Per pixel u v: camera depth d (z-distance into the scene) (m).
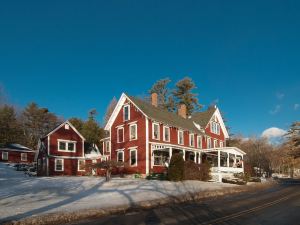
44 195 21.14
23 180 31.66
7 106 80.81
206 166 36.84
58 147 47.44
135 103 41.28
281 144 91.75
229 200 21.34
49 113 92.19
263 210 16.47
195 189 26.34
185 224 12.58
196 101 76.38
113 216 14.90
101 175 44.50
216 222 12.98
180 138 45.25
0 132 79.25
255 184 37.69
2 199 19.03
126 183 29.41
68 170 47.91
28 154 67.44
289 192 27.94
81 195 21.42
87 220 13.94
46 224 13.08
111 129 44.50
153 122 40.59
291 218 14.04
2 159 63.59
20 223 12.56
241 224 12.61
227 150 43.03
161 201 19.42
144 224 12.72
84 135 72.19
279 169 88.56
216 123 55.91
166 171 37.81
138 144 40.06
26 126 88.06
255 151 77.25
